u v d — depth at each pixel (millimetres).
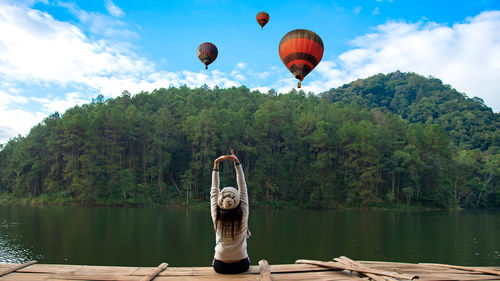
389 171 74812
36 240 28188
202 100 103562
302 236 32250
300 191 72938
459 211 68750
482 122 142250
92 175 64938
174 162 77938
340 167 77250
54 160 74312
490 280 4945
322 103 107062
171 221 41938
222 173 71688
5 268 4969
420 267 5566
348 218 50594
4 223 37562
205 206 64000
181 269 5172
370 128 78188
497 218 51875
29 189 73000
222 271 4941
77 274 4840
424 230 37156
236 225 4801
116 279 4664
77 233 31844
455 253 25203
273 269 5211
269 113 83062
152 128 74938
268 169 74688
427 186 76250
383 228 38625
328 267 5262
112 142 71500
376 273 4879
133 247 26141
